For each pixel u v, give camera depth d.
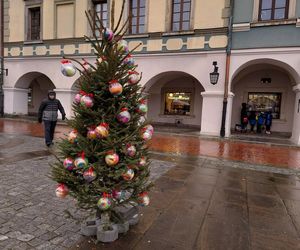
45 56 15.44
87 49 14.33
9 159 6.14
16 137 9.68
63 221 3.15
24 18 15.98
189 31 12.04
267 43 10.92
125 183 2.76
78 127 2.64
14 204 3.61
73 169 2.62
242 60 11.37
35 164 5.76
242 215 3.60
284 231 3.17
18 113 16.89
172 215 3.49
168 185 4.83
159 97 17.59
